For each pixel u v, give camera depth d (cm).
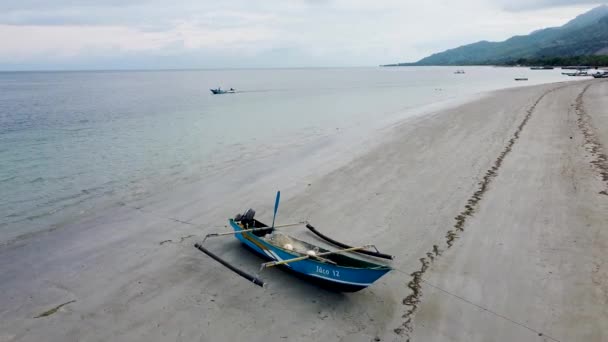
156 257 1146
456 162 1991
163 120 3816
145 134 3061
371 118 3756
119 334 822
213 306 911
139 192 1717
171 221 1408
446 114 3647
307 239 1242
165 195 1677
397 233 1252
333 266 914
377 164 2019
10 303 936
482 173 1795
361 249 1115
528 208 1395
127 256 1154
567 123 2864
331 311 887
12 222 1405
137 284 1008
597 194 1484
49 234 1309
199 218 1432
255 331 824
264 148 2525
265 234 1211
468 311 870
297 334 812
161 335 816
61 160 2250
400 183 1714
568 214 1332
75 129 3294
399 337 796
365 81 12600
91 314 891
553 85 6812
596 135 2395
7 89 9106
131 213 1485
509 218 1325
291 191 1677
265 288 981
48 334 826
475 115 3475
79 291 981
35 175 1955
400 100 5697
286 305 912
